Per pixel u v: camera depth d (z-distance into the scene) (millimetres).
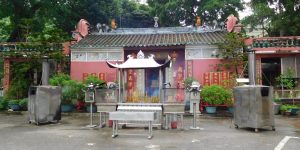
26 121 14703
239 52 18422
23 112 18359
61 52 19688
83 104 18234
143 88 18625
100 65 19984
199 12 33594
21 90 19688
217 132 11383
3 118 15914
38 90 13648
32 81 20031
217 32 21641
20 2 24594
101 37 22375
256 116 11398
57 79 18016
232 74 18453
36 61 19641
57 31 19734
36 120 13500
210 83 18891
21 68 19547
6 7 24094
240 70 18578
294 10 22656
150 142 9484
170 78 19766
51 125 13430
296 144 8914
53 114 14094
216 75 18844
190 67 19234
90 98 12844
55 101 14242
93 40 21391
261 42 19359
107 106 12578
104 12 32719
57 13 26297
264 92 11641
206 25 22219
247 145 8859
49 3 25391
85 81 18391
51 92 14047
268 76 22328
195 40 19578
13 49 20203
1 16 24469
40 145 9055
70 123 14117
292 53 19281
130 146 8898
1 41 24984
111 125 12953
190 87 12898
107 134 11016
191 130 11922
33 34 19797
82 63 20172
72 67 20203
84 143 9344
